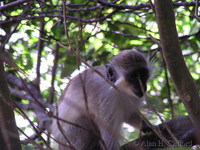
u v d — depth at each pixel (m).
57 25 13.80
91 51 15.45
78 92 11.82
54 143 12.41
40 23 14.60
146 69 11.21
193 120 7.35
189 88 7.22
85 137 12.16
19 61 11.59
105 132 10.56
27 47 16.17
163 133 9.62
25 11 12.55
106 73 11.82
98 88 11.80
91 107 11.60
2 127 7.38
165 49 7.17
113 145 10.51
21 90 15.78
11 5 11.82
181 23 17.55
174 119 9.67
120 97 11.27
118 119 11.48
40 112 12.81
